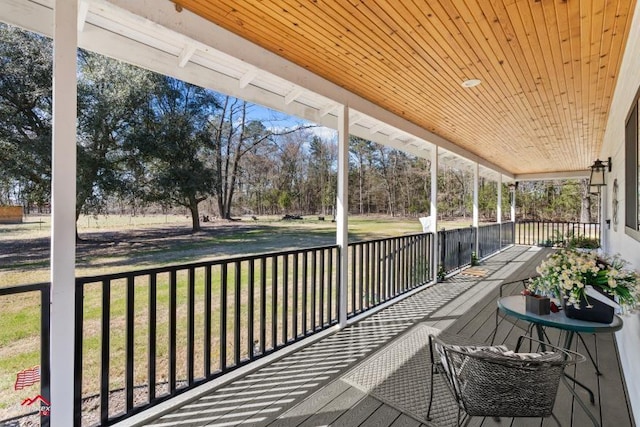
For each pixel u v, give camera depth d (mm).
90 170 7461
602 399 2348
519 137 5980
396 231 14352
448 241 6570
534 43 2600
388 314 4223
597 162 5184
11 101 6301
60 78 1741
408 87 3584
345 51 2793
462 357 1775
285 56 2893
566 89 3592
